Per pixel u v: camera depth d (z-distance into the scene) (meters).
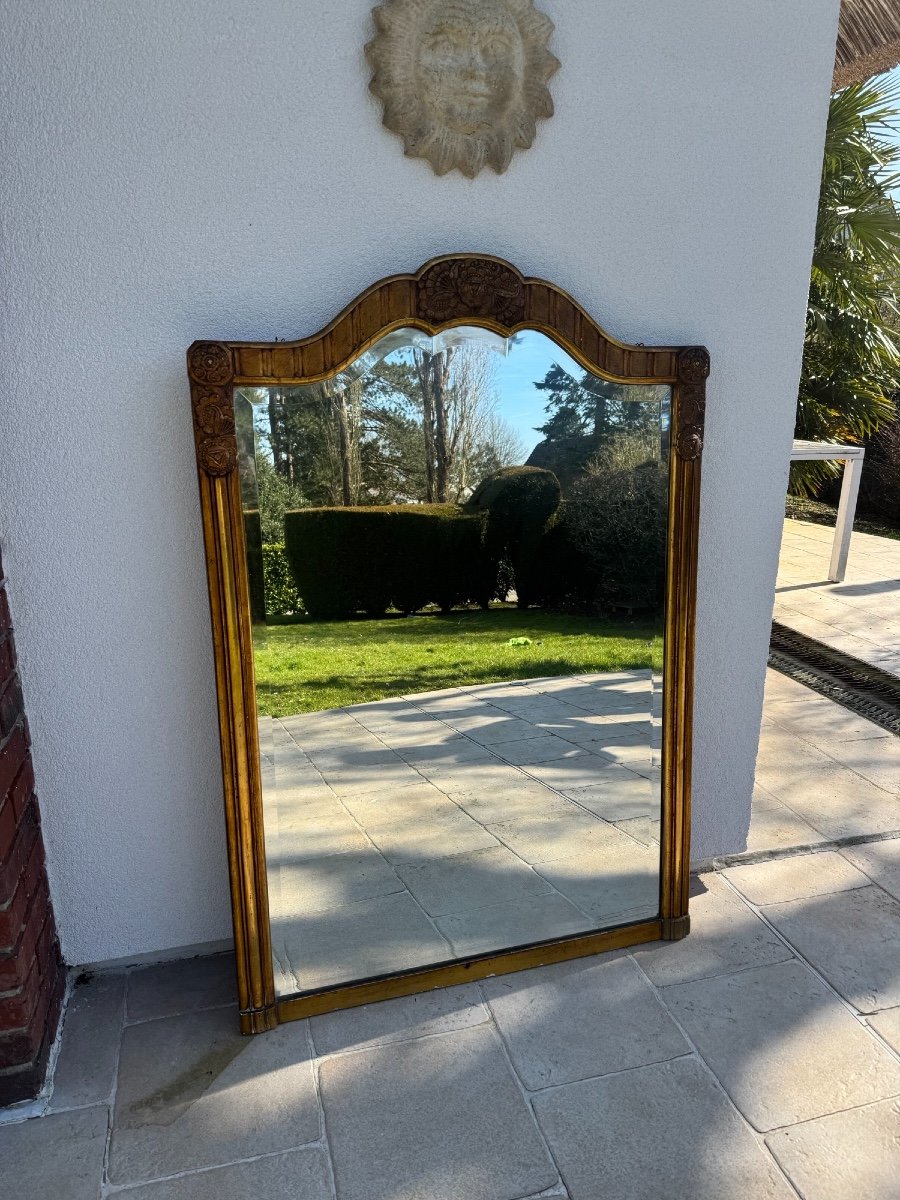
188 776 2.20
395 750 2.19
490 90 1.87
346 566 2.02
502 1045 2.01
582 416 2.09
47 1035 1.98
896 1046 1.99
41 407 1.88
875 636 5.42
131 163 1.79
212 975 2.28
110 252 1.82
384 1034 2.06
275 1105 1.85
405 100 1.85
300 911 2.14
